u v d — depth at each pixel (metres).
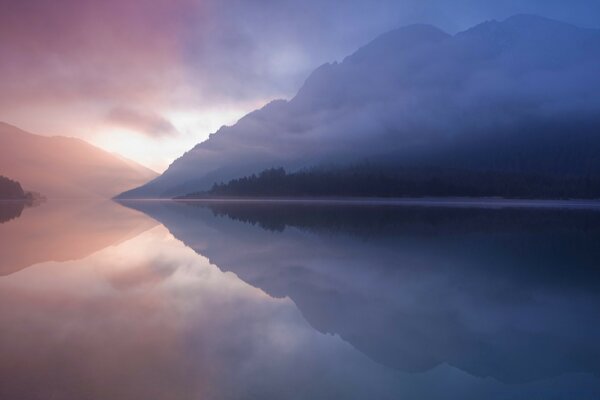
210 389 6.04
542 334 8.73
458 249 20.20
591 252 19.23
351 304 10.92
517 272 14.97
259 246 21.69
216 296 11.66
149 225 35.06
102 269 15.48
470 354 7.69
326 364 7.09
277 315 9.90
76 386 6.03
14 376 6.35
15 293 11.80
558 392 6.27
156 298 11.36
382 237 25.50
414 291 12.30
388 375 6.74
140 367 6.77
